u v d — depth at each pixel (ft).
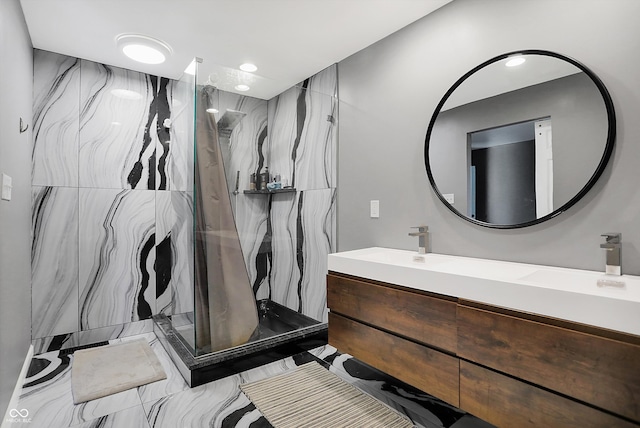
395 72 7.79
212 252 7.86
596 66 4.86
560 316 3.84
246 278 8.46
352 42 8.30
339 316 6.93
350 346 6.66
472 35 6.33
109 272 9.68
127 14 7.06
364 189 8.56
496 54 5.97
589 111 4.91
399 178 7.71
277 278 9.02
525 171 5.58
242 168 8.39
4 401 5.39
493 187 6.01
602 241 4.84
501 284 4.35
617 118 4.69
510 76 5.78
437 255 6.77
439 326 5.08
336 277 6.97
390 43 7.91
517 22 5.69
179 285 8.62
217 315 7.86
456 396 4.88
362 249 8.15
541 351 3.96
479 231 6.26
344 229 9.09
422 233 6.91
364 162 8.57
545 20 5.38
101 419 5.83
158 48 8.37
